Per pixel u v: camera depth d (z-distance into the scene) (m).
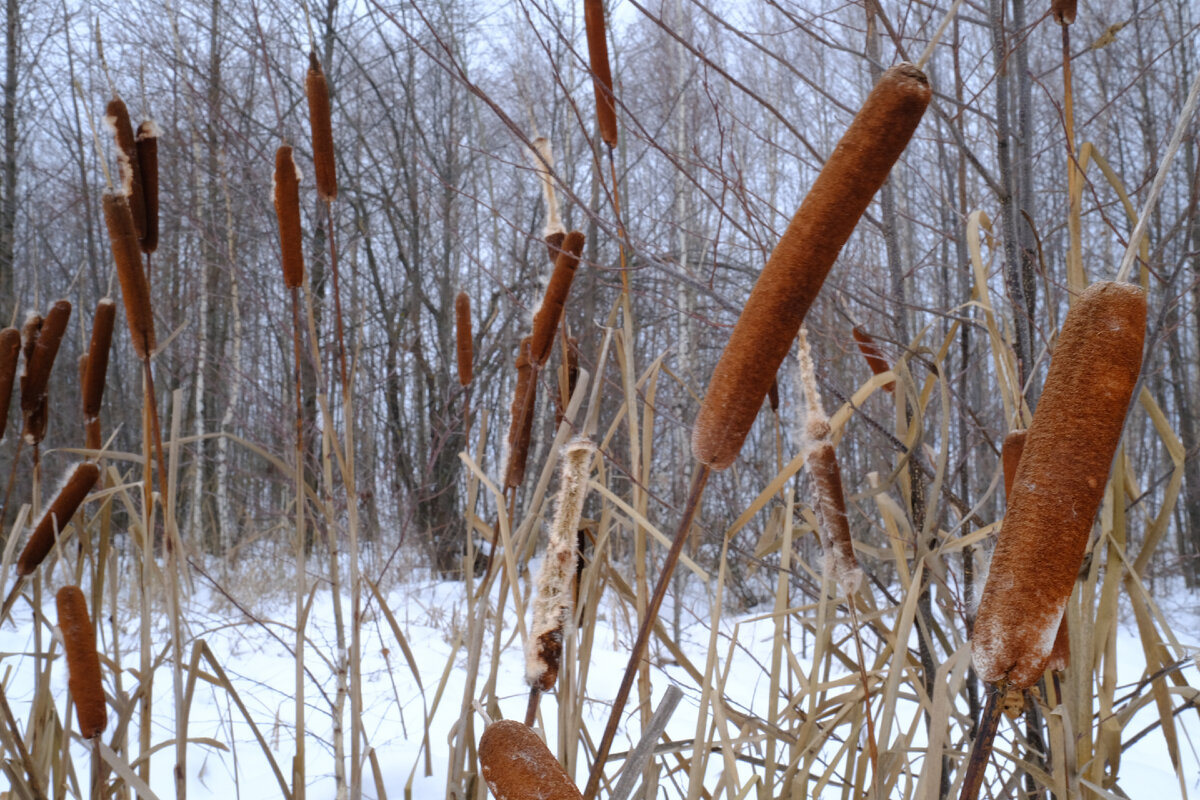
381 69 13.55
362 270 13.99
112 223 1.33
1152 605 1.17
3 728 1.44
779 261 0.67
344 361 1.87
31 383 1.61
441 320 12.32
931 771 0.93
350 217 13.70
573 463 1.00
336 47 12.28
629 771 0.87
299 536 1.82
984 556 1.49
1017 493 0.60
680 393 4.64
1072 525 0.58
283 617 6.05
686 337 6.58
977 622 0.60
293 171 1.68
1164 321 1.41
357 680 1.86
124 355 14.62
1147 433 11.90
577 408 1.44
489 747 0.57
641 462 1.49
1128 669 5.18
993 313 1.32
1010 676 0.58
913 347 1.74
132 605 2.19
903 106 0.63
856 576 1.01
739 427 0.70
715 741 1.30
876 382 1.24
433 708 1.80
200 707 4.06
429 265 13.52
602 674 4.52
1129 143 7.57
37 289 1.66
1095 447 0.58
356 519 1.88
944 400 1.37
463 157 12.80
